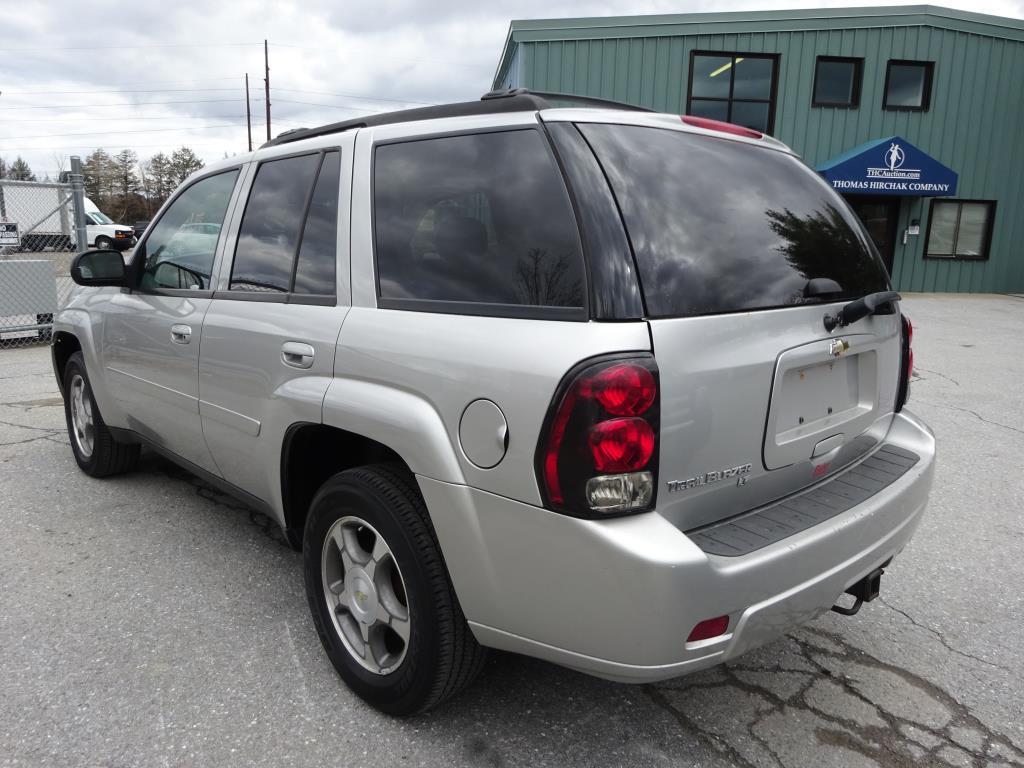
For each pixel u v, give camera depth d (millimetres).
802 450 2211
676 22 15492
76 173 9859
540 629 1913
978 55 16438
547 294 1910
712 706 2461
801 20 15742
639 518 1790
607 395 1727
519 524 1873
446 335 2068
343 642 2482
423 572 2117
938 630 2959
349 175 2566
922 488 2461
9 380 7402
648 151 2115
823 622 3010
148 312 3502
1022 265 17375
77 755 2182
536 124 2090
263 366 2695
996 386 7406
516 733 2305
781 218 2287
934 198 16953
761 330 2025
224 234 3131
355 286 2424
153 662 2648
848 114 16375
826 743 2293
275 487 2766
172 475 4586
